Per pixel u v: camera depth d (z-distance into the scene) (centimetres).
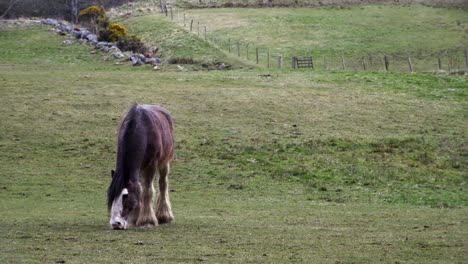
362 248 1231
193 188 2234
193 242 1284
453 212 1827
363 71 4378
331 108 3325
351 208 1923
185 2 8438
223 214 1755
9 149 2627
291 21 7369
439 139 2931
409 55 6116
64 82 3762
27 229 1415
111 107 3234
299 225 1532
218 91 3591
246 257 1149
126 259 1124
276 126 3025
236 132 2925
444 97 3656
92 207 1858
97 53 5344
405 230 1457
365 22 7369
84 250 1195
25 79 3847
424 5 8156
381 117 3216
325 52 6259
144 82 3831
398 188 2288
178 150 2670
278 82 3925
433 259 1136
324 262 1116
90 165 2491
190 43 6122
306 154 2673
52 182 2247
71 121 3000
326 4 8325
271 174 2434
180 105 3294
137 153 1407
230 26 7181
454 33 6888
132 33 6925
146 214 1474
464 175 2503
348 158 2642
